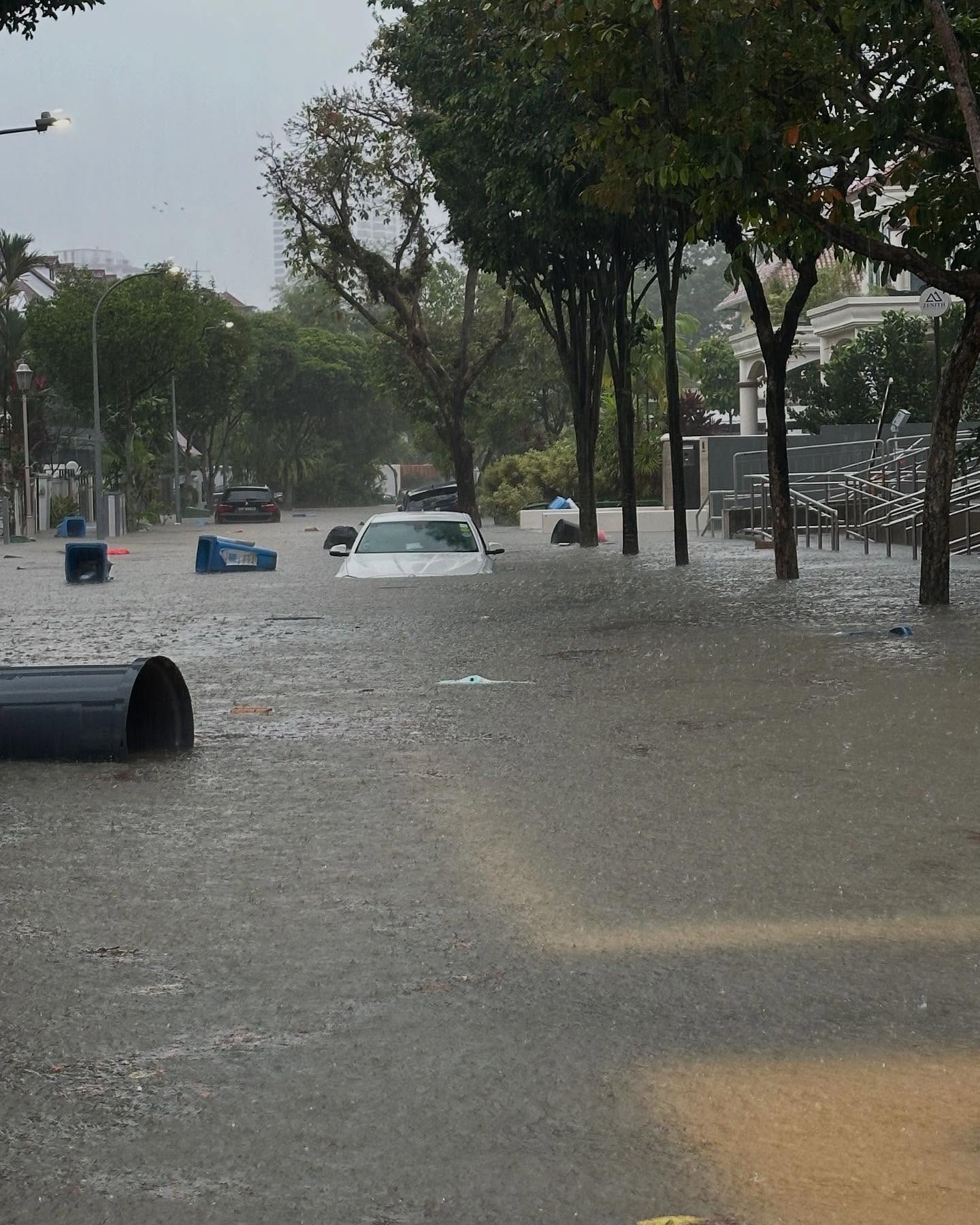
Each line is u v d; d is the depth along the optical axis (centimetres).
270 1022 598
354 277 6097
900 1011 597
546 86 3341
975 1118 496
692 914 736
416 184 5825
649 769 1098
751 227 2823
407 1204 443
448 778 1089
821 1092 518
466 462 6259
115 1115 509
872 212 2541
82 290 8825
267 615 2500
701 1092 520
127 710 1183
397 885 802
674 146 2081
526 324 9638
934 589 2291
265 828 943
